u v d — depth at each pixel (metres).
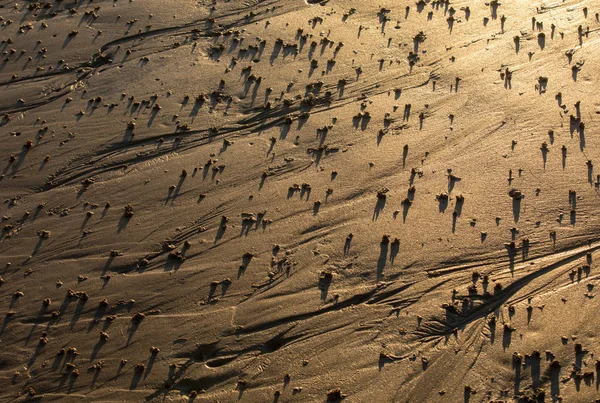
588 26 12.89
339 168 10.85
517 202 10.01
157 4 14.93
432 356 8.43
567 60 12.21
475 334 8.59
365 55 12.89
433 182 10.45
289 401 8.20
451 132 11.19
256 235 10.06
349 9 14.11
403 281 9.26
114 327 9.21
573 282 9.02
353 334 8.77
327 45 13.22
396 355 8.49
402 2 14.12
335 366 8.47
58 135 12.17
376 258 9.54
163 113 12.28
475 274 9.20
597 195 9.96
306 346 8.71
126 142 11.87
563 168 10.38
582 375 8.05
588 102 11.34
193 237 10.19
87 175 11.45
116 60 13.69
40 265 10.15
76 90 13.09
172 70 13.18
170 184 11.02
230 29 14.00
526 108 11.42
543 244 9.48
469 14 13.58
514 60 12.38
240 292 9.38
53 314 9.46
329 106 11.95
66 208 10.93
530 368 8.20
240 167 11.12
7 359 9.02
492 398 8.00
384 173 10.67
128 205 10.79
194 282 9.59
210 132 11.83
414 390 8.16
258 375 8.49
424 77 12.28
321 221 10.12
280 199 10.52
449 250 9.52
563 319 8.62
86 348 9.03
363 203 10.29
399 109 11.70
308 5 14.43
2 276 10.06
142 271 9.85
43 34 14.51
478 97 11.74
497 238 9.60
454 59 12.57
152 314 9.31
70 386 8.66
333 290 9.25
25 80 13.48
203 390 8.44
